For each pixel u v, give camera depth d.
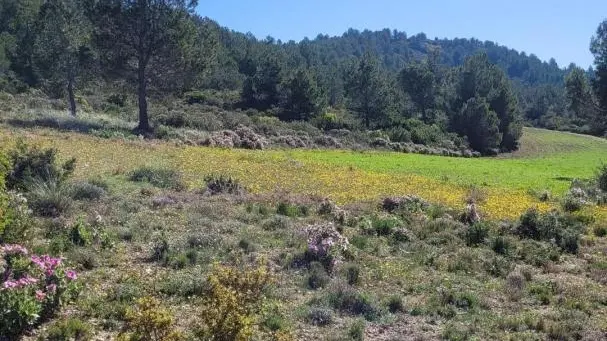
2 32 81.62
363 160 40.16
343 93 99.06
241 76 96.19
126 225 13.30
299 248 12.50
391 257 13.04
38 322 7.86
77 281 8.89
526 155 75.06
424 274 11.88
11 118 39.72
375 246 13.62
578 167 51.66
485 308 10.08
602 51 45.78
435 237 15.09
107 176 20.64
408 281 11.24
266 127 53.72
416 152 60.03
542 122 120.75
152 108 61.53
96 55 44.94
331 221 16.06
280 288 10.07
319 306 9.30
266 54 95.75
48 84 55.62
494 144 74.44
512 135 79.12
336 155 43.41
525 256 13.94
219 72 91.12
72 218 13.34
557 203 24.08
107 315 8.30
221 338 6.05
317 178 25.84
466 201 22.17
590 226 18.75
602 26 45.78
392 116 76.94
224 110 70.31
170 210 15.41
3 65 69.44
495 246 14.45
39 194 14.12
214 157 31.41
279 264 11.49
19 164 16.53
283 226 14.70
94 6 42.00
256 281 7.01
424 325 9.04
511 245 14.58
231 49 111.00
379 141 59.22
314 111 73.75
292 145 49.53
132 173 21.12
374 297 10.00
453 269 12.45
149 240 12.37
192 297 9.18
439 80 109.62
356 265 11.38
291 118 72.31
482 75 87.44
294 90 74.06
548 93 144.25
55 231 11.84
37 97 59.12
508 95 81.12
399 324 9.04
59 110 52.03
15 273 8.23
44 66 51.00
